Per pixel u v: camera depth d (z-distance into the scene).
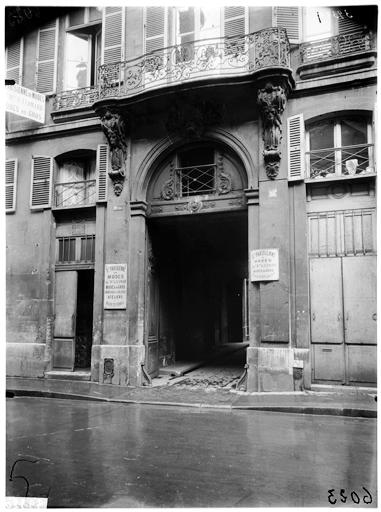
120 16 10.86
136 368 9.79
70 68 11.71
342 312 8.64
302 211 8.92
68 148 11.32
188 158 10.76
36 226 11.48
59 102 11.51
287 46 9.01
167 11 10.42
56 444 5.50
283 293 8.74
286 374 8.58
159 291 11.41
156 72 9.91
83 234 11.13
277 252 8.86
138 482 4.20
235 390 8.94
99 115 10.30
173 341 12.52
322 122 9.27
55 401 8.48
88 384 9.88
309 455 5.02
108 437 5.82
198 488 4.05
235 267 18.97
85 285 11.95
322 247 8.90
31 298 11.30
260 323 8.91
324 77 8.98
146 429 6.22
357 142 9.02
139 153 10.44
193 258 14.49
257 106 9.33
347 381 8.49
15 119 11.90
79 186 11.46
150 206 10.48
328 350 8.66
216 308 17.62
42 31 11.88
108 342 10.05
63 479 4.28
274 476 4.36
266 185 9.11
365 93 8.73
